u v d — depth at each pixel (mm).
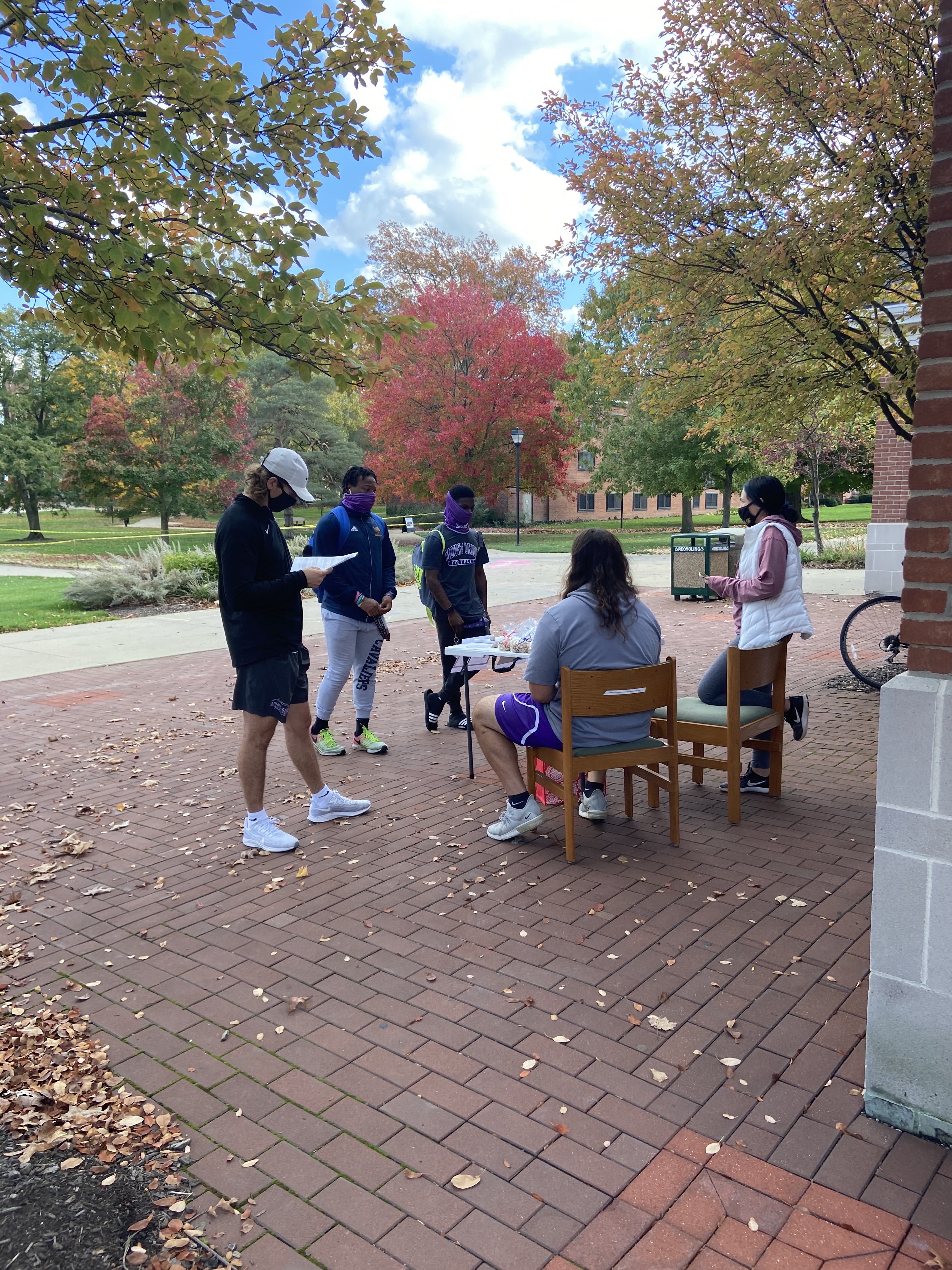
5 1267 1939
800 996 2928
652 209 6227
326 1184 2176
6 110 3090
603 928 3443
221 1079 2605
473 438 30500
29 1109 2471
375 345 3699
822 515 42531
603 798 4609
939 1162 2193
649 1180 2154
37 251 3186
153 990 3133
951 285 2010
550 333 39719
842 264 5824
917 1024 2244
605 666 4047
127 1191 2164
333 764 5973
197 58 3180
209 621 13703
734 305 6492
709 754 5887
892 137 5520
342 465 46125
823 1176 2150
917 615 2152
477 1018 2865
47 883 4152
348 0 3453
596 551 4070
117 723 7449
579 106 6344
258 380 44062
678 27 5887
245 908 3779
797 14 5637
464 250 40031
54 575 21328
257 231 3408
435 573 6465
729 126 6148
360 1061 2672
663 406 7344
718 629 11391
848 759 5570
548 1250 1961
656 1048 2676
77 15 3146
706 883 3822
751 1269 1894
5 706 8234
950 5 1970
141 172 3400
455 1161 2238
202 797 5375
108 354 4328
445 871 4078
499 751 4340
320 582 4316
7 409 37844
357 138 3605
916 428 2084
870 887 3729
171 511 33344
